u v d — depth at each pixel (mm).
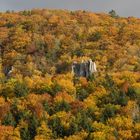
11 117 169375
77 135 162250
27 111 172875
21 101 179625
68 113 173000
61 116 170250
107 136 160250
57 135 164750
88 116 173250
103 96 183500
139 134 162750
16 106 176125
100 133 160875
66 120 169125
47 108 176375
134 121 170250
